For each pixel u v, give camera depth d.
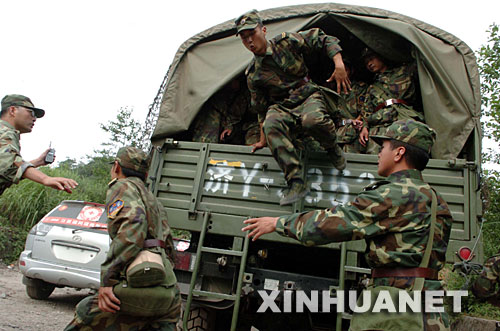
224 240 4.28
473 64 4.04
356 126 4.50
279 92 3.73
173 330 2.65
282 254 4.28
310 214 2.16
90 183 16.95
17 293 6.72
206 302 3.70
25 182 12.02
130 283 2.38
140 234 2.44
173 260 2.85
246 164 3.89
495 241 6.15
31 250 6.12
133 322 2.49
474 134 3.82
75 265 5.88
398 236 2.07
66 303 6.44
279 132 3.47
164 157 4.18
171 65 4.58
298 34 3.68
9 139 2.95
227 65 4.42
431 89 3.99
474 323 5.14
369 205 2.09
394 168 2.29
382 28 4.17
